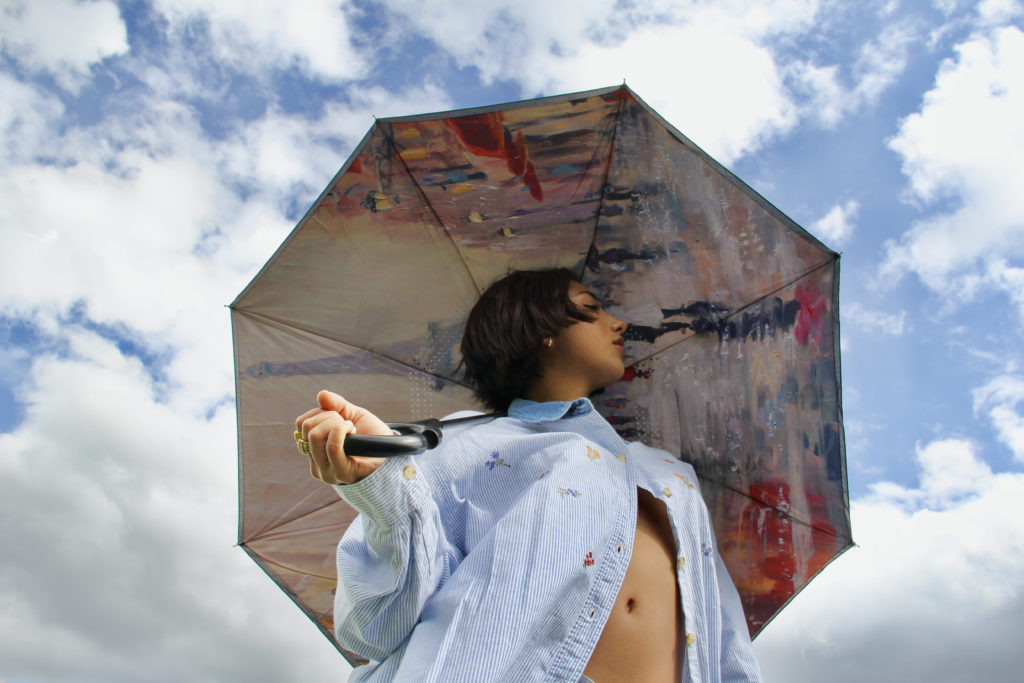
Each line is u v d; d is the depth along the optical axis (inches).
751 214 80.8
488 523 67.3
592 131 79.3
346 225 83.7
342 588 60.8
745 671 73.1
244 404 85.7
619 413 91.0
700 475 88.4
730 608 77.5
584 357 83.9
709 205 81.6
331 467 53.4
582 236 87.2
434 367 90.0
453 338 89.9
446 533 68.1
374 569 60.7
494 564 59.3
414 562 57.8
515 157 81.0
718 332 88.5
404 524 57.5
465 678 53.1
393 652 59.8
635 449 81.3
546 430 76.9
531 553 60.0
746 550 87.4
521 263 89.7
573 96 76.7
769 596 87.0
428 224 85.3
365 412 56.6
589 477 67.5
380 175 82.0
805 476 85.4
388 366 89.4
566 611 58.2
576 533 62.1
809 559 86.5
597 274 89.8
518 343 84.1
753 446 87.0
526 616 56.4
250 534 85.7
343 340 87.9
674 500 72.3
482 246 87.7
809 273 82.6
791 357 85.0
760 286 84.7
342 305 86.5
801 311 84.0
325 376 87.4
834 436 84.2
